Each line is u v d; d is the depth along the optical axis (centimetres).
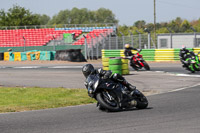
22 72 8694
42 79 6919
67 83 6138
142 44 12888
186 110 3144
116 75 3041
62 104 3881
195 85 5362
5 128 2620
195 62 7075
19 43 18450
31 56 13700
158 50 11156
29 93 4925
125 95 3120
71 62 12369
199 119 2688
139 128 2436
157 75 7038
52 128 2556
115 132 2342
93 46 14450
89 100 4166
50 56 13325
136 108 3356
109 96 3084
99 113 3156
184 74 7050
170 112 3058
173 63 10325
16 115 3219
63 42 16412
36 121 2870
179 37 12850
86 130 2439
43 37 18675
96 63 11831
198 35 12619
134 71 8050
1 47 17575
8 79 7112
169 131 2312
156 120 2700
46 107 3706
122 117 2880
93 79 3041
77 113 3222
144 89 5147
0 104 4025
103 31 17888
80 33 18925
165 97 4181
